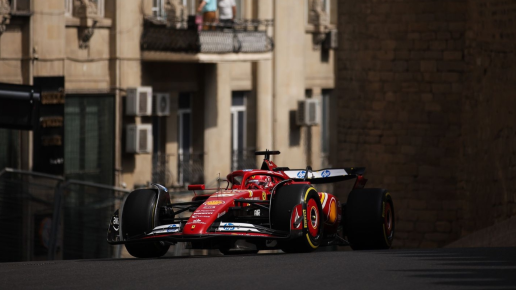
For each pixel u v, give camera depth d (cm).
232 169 9412
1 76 6794
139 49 8006
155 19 8125
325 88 10694
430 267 2286
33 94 4216
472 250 2858
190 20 8225
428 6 6875
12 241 6031
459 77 6800
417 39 6938
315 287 1988
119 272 2361
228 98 9069
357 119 7325
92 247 6319
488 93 6088
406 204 7062
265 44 9050
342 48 7412
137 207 2886
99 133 7731
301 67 10069
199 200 3066
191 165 8788
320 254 2753
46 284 2156
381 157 7181
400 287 1959
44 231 6197
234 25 8788
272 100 9800
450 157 6869
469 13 6650
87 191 6462
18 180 6122
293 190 2825
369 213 3138
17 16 6838
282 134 9894
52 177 5734
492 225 5838
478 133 6378
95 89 7662
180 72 8562
